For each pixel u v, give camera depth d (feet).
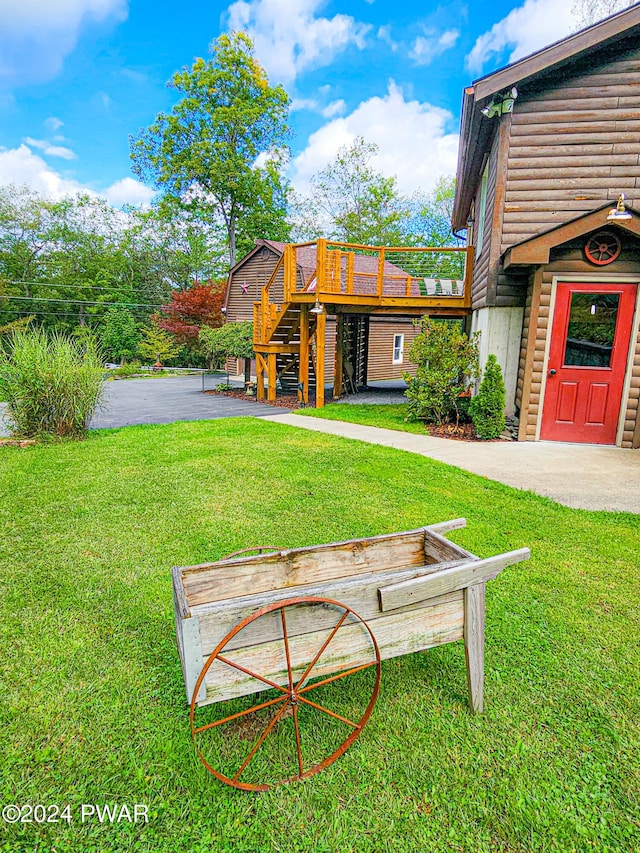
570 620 8.76
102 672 7.35
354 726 6.17
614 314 20.62
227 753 6.01
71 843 4.93
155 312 91.40
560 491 15.48
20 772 5.69
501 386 22.53
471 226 41.16
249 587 7.02
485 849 4.92
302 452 20.04
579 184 21.63
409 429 25.31
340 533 12.12
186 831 5.06
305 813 5.27
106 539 11.87
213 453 19.94
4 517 13.20
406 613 6.20
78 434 23.22
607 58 20.65
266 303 37.01
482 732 6.37
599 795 5.50
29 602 9.18
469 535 12.17
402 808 5.32
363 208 99.81
